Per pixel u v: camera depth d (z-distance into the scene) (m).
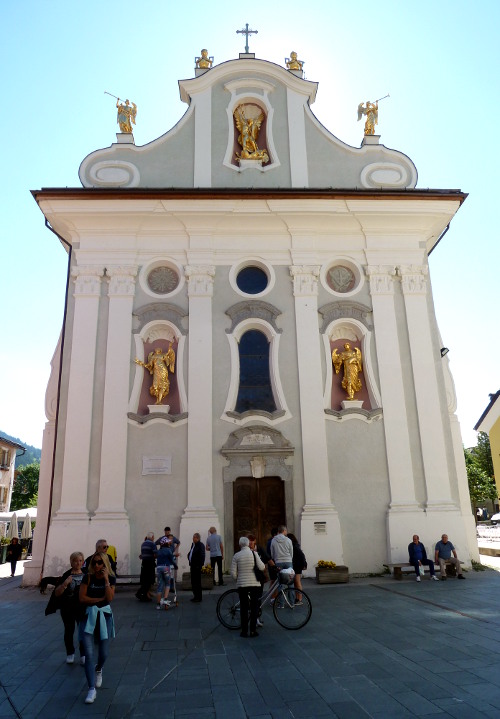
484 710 5.50
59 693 6.46
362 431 17.38
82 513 15.81
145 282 18.48
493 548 22.47
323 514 16.28
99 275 18.25
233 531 16.16
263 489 16.77
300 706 5.78
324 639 8.58
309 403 17.42
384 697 5.95
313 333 18.16
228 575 15.69
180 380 17.42
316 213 18.86
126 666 7.47
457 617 10.04
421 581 14.86
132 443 16.67
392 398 17.78
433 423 17.64
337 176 20.31
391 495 16.81
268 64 21.30
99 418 16.91
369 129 21.27
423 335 18.52
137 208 18.45
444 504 16.80
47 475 17.62
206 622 10.33
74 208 18.31
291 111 21.02
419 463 17.31
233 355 17.80
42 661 7.90
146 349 18.20
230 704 5.91
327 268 19.05
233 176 20.02
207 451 16.64
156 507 16.17
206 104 20.91
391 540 16.31
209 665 7.37
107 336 17.67
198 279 18.38
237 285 18.81
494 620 9.73
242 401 17.69
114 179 19.72
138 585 14.91
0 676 7.16
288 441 16.95
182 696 6.21
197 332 17.84
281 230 19.11
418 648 7.88
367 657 7.48
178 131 20.53
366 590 13.58
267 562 11.04
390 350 18.28
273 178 20.09
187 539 15.73
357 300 18.81
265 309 18.33
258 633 9.15
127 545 15.63
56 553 15.44
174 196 18.41
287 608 9.57
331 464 16.97
